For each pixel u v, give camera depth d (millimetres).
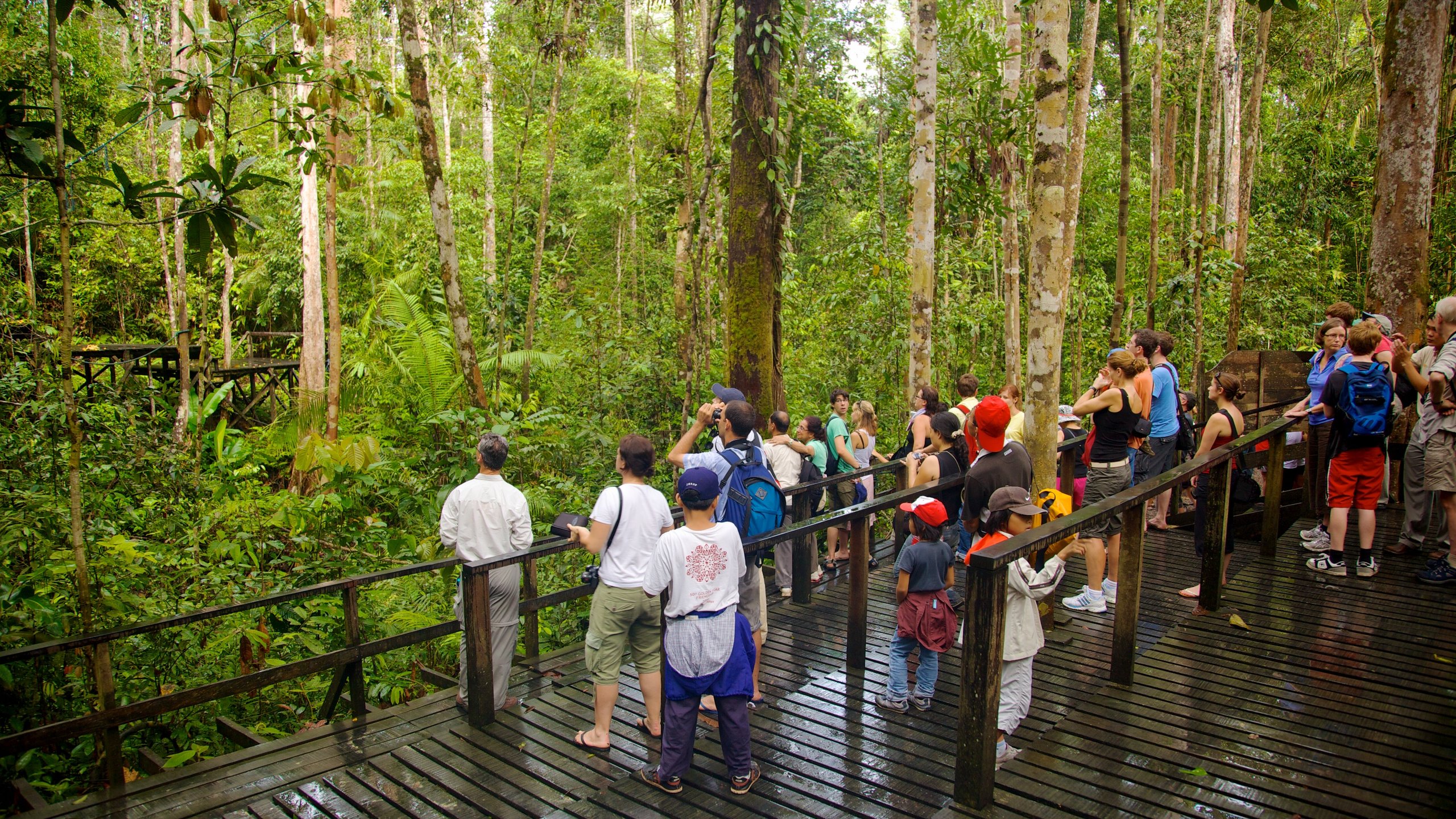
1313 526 6742
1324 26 22312
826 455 7352
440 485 8164
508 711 4656
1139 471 6898
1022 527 3865
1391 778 3389
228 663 6027
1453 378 5227
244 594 6172
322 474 9883
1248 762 3564
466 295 15000
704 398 10586
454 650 6684
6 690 4977
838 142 11922
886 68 15648
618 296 15320
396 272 15680
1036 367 5238
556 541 4879
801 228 20797
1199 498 5551
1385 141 7215
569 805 3623
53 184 3924
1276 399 7684
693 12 13922
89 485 7305
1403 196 7094
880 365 12297
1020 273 13719
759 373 7504
